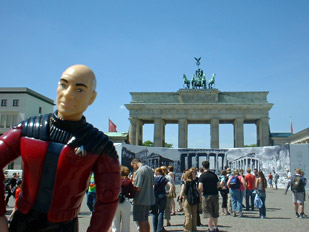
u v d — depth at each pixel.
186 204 16.17
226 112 94.62
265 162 54.75
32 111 94.38
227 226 18.17
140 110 96.69
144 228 12.56
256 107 93.38
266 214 23.67
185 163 58.41
